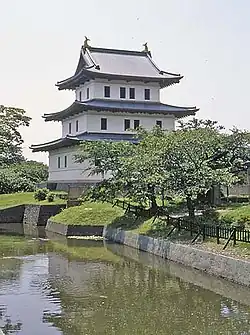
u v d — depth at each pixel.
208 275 24.77
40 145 69.81
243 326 16.98
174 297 21.00
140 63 69.88
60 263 29.34
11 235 43.97
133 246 35.03
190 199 32.16
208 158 33.38
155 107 66.00
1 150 74.75
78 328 16.94
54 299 20.69
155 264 28.47
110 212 44.16
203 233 28.17
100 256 31.75
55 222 46.59
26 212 56.12
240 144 36.56
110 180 40.62
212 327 16.91
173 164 31.22
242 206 35.81
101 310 19.08
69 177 63.81
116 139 62.16
